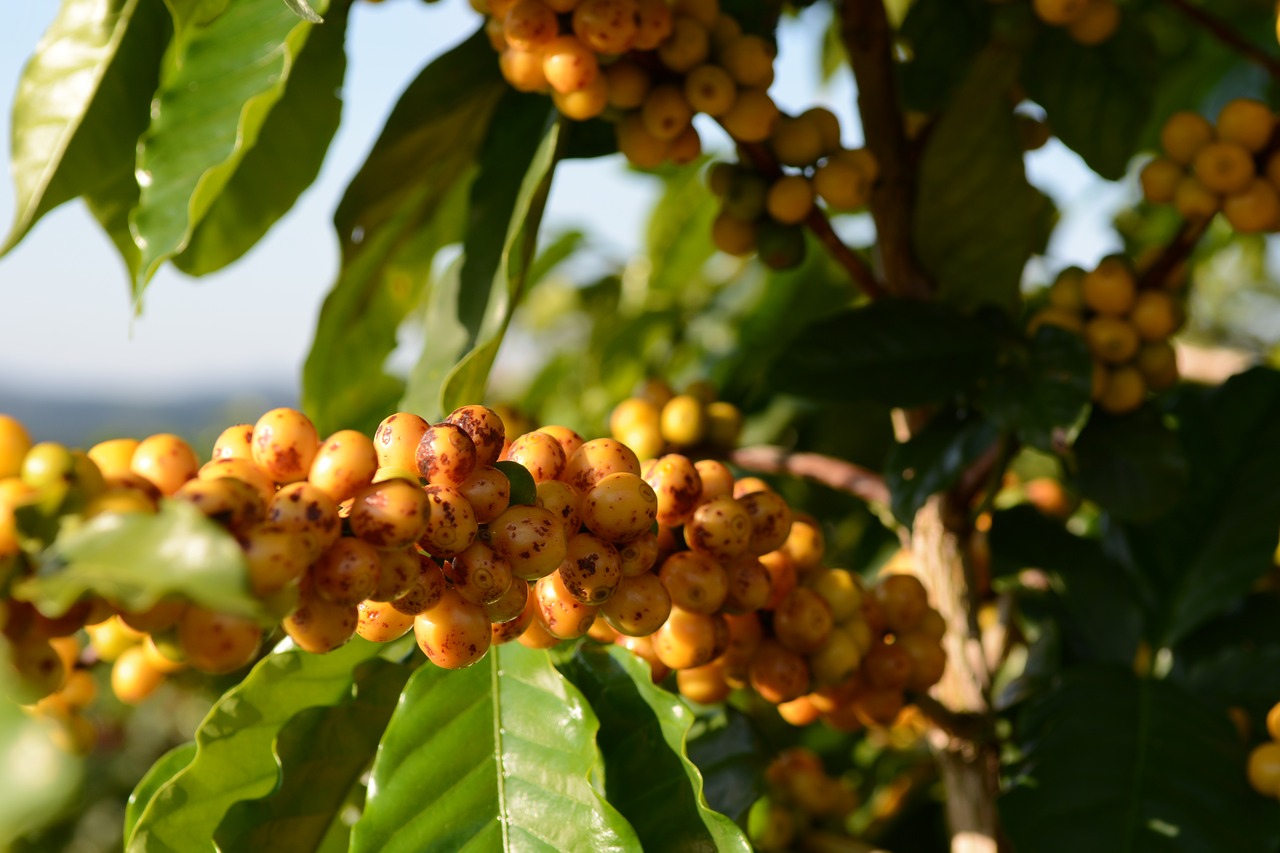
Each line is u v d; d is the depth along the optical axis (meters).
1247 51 0.61
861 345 0.54
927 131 0.57
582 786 0.41
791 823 0.60
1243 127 0.51
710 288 1.01
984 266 0.56
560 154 0.53
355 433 0.34
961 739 0.52
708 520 0.41
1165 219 0.98
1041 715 0.51
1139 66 0.64
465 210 0.62
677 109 0.50
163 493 0.33
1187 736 0.50
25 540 0.30
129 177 0.55
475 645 0.36
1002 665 0.64
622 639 0.45
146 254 0.47
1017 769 0.51
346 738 0.44
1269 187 0.51
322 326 0.61
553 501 0.37
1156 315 0.52
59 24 0.53
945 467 0.52
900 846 0.69
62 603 0.29
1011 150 0.54
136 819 0.46
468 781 0.42
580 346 1.05
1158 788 0.49
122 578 0.28
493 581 0.35
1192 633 0.58
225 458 0.35
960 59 0.67
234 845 0.42
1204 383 0.84
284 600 0.32
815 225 0.54
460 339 0.53
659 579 0.40
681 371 0.92
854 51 0.56
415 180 0.58
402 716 0.42
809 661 0.46
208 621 0.32
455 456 0.35
